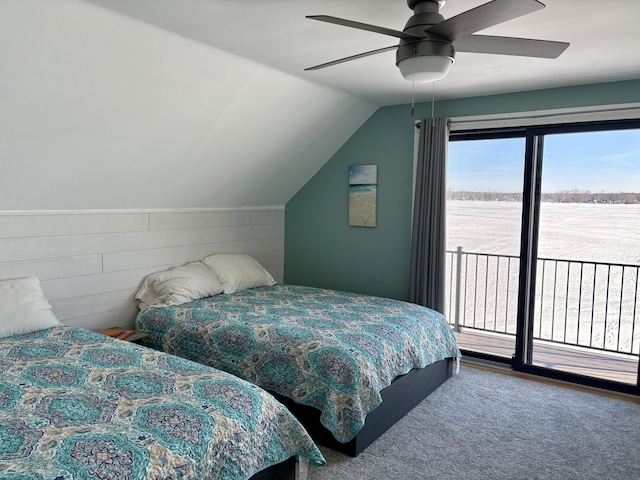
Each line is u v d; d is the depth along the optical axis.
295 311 3.46
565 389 3.60
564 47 2.03
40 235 3.16
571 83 3.56
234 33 2.52
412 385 3.16
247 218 4.77
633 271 4.14
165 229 3.99
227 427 1.80
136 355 2.44
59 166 2.91
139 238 3.79
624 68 3.14
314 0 2.12
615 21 2.33
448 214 4.47
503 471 2.46
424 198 4.08
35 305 2.87
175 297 3.63
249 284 4.30
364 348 2.72
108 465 1.46
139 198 3.67
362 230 4.64
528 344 3.91
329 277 4.91
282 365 2.75
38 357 2.38
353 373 2.54
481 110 3.97
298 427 2.12
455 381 3.72
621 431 2.92
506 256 4.19
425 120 4.04
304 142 4.29
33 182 2.90
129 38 2.40
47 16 2.09
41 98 2.44
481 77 3.40
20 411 1.78
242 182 4.32
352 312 3.46
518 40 1.98
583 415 3.14
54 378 2.11
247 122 3.59
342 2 2.15
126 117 2.88
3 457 1.46
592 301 4.42
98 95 2.62
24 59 2.21
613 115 3.42
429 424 2.97
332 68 3.22
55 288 3.27
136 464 1.49
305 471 2.20
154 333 3.39
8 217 2.99
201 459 1.65
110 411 1.80
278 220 5.14
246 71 3.08
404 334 3.08
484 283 4.90
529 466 2.51
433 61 1.97
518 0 1.55
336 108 4.09
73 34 2.23
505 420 3.04
